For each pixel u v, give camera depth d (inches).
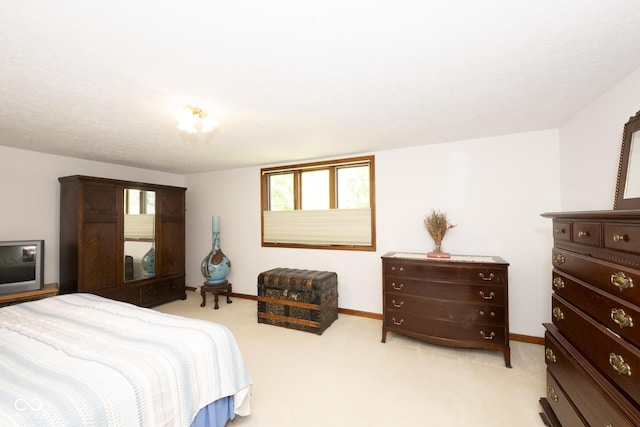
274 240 169.9
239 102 80.1
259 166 174.7
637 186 60.2
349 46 54.1
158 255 164.4
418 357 102.7
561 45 54.5
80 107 82.7
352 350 108.7
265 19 46.0
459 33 50.6
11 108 83.4
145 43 52.4
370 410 74.6
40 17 44.7
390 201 138.6
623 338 43.3
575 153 94.7
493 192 118.7
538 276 111.6
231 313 151.9
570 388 56.9
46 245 138.3
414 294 109.4
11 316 75.5
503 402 77.1
